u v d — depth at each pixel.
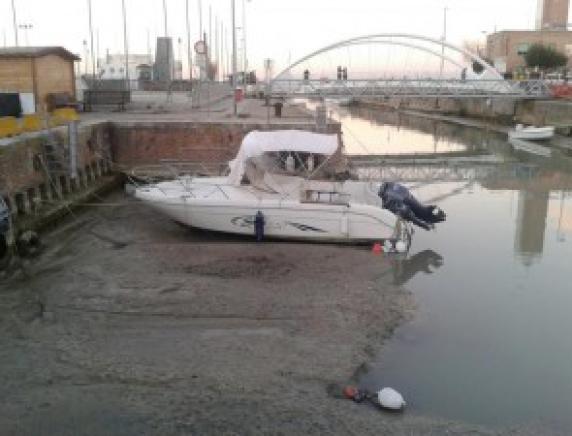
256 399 7.75
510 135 37.59
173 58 58.59
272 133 15.41
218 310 10.39
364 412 7.57
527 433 7.36
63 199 17.77
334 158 15.42
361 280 12.05
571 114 36.53
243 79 53.62
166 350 9.00
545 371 8.84
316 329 9.77
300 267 12.64
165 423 7.23
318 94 40.66
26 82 22.69
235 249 13.77
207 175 20.19
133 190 18.67
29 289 11.45
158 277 11.90
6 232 13.24
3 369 8.43
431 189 23.27
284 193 14.98
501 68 63.75
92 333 9.56
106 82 33.31
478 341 9.69
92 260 13.09
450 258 14.04
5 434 6.98
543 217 18.38
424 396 8.06
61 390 7.91
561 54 60.97
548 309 11.09
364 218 14.28
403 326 10.08
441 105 63.31
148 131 23.28
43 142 17.20
